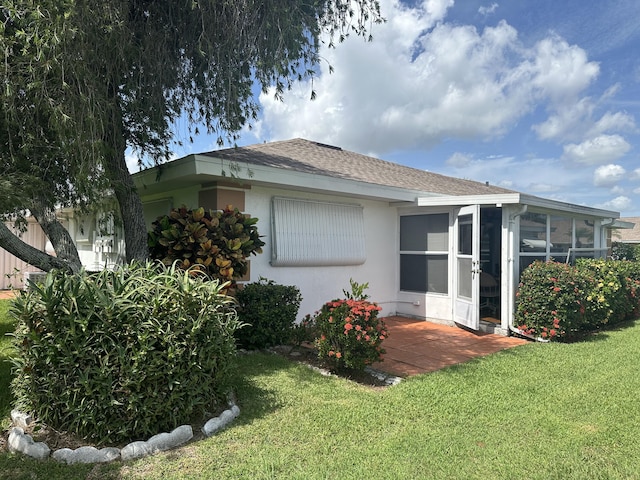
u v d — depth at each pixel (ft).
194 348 11.16
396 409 12.84
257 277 23.85
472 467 9.52
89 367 10.20
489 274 32.86
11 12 12.47
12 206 14.90
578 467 9.61
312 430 11.26
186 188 24.68
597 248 36.40
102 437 10.27
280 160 26.53
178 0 17.37
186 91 20.29
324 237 26.76
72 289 10.56
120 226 21.34
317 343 17.08
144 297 11.02
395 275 32.01
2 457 9.80
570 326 23.13
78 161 14.30
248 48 17.95
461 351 21.07
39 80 13.20
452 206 28.02
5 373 15.57
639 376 16.28
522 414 12.55
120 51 15.56
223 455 9.88
